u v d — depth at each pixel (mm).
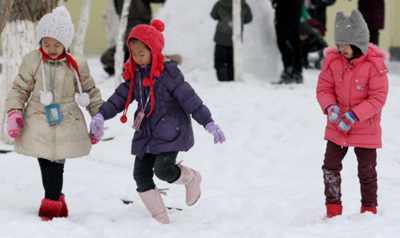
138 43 7770
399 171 11547
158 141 7840
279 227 7652
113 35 27891
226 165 12094
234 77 24219
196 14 26375
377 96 7945
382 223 7875
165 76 7867
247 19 24422
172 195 9938
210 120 7906
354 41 7945
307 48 27609
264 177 11086
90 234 7457
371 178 8344
